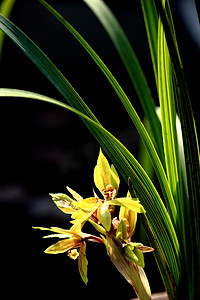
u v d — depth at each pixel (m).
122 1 1.70
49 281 1.08
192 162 0.38
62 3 1.67
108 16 0.51
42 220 1.30
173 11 1.30
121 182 1.35
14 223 1.28
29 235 1.24
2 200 1.36
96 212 0.39
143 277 0.39
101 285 1.06
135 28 1.68
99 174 0.40
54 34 1.63
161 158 0.45
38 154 1.55
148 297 0.38
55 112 1.67
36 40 1.60
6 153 1.54
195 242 0.39
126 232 0.38
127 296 1.03
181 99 0.37
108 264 1.12
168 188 0.41
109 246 0.38
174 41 0.37
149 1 0.44
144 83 0.48
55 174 1.51
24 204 1.36
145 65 1.62
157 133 0.46
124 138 1.60
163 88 0.41
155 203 0.39
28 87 1.64
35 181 1.48
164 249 0.40
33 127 1.63
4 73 1.59
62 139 1.63
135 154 1.53
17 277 1.09
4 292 1.04
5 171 1.50
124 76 1.65
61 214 1.33
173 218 0.41
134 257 0.37
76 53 1.65
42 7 1.65
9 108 1.62
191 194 0.38
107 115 1.67
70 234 0.39
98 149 1.60
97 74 1.67
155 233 0.40
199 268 0.39
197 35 1.26
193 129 0.37
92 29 1.66
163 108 0.41
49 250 0.39
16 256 1.17
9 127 1.61
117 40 0.50
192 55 1.17
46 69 0.39
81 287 1.06
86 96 1.66
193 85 0.86
